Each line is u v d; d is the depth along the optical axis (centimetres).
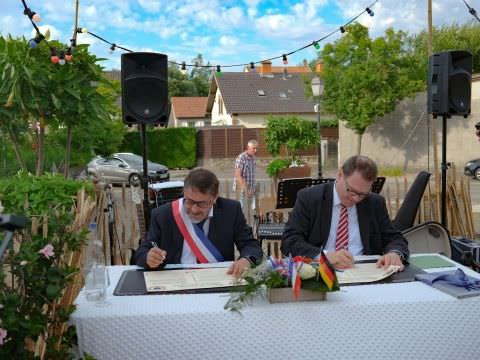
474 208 1067
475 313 245
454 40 3061
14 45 555
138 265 304
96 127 631
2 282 227
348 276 280
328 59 2173
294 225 353
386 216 353
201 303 241
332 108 2205
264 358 233
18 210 265
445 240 441
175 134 2780
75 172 1105
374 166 331
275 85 3584
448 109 585
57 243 247
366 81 2055
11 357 215
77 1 646
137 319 228
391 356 241
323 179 575
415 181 534
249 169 901
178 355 230
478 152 2092
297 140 1127
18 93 549
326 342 236
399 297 246
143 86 532
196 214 321
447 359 244
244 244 332
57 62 567
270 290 237
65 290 267
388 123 2258
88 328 226
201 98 4597
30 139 701
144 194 534
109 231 543
